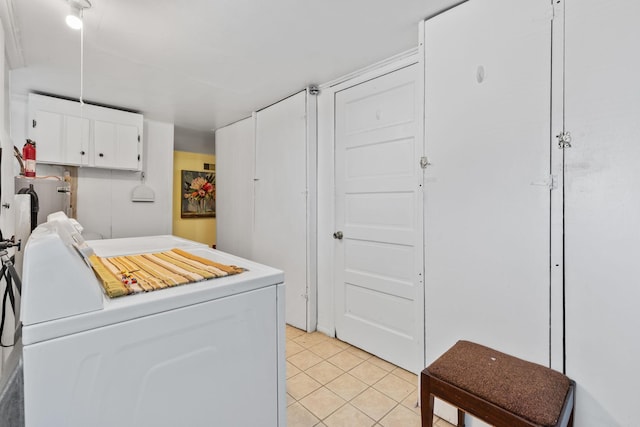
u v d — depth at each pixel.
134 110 3.46
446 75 1.67
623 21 1.15
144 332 0.81
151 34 1.94
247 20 1.79
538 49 1.36
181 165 4.53
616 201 1.18
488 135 1.51
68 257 0.72
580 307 1.26
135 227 3.73
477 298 1.56
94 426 0.75
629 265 1.16
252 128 3.56
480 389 1.15
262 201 3.39
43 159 2.92
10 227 1.55
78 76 2.55
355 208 2.53
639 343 1.13
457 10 1.62
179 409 0.88
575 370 1.27
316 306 2.88
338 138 2.67
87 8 1.66
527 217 1.40
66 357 0.70
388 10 1.69
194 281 0.99
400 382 2.04
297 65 2.37
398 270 2.24
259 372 1.06
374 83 2.38
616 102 1.17
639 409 1.13
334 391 1.94
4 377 0.71
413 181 2.13
